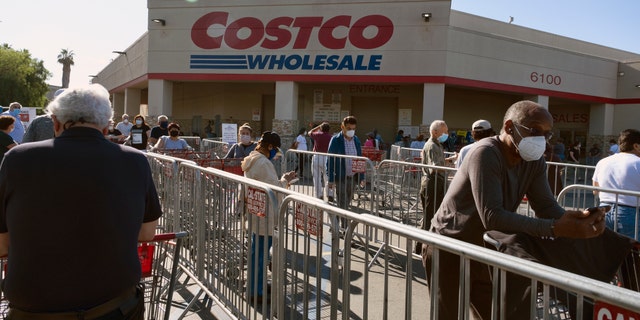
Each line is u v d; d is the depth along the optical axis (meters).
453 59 19.59
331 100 23.91
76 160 1.92
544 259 2.58
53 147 1.94
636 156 5.02
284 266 3.23
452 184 2.96
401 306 4.37
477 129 6.05
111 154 2.03
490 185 2.60
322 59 20.06
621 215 4.91
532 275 1.70
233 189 3.89
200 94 25.67
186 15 20.92
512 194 2.77
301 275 4.22
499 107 25.17
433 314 2.16
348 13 19.84
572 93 23.30
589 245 2.63
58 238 1.85
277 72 20.42
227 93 24.78
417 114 23.20
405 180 7.19
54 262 1.85
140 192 2.07
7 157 1.93
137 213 2.04
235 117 24.80
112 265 1.93
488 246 2.66
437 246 2.08
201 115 25.73
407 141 20.61
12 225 1.87
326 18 19.98
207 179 4.35
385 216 7.45
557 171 7.66
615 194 4.99
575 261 2.60
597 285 1.50
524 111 2.61
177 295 4.72
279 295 3.20
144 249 2.88
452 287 2.82
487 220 2.57
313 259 5.00
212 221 4.23
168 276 3.92
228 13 20.64
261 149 4.89
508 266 1.79
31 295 1.84
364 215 2.51
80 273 1.88
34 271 1.85
